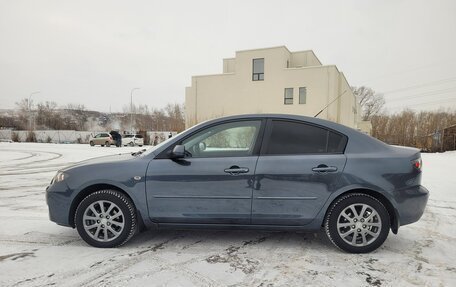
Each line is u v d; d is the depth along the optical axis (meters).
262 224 3.56
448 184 8.58
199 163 3.59
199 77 30.56
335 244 3.54
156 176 3.61
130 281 2.85
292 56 29.91
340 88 28.64
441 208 5.78
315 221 3.50
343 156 3.53
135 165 3.68
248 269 3.12
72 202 3.71
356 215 3.49
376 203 3.45
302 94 27.30
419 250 3.65
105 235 3.67
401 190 3.43
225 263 3.26
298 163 3.50
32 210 5.52
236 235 4.15
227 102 29.75
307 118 3.75
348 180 3.44
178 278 2.92
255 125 3.75
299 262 3.29
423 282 2.86
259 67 28.72
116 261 3.29
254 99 28.81
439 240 4.00
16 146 33.00
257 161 3.55
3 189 7.72
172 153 3.59
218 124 3.79
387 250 3.63
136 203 3.62
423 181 9.16
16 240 3.95
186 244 3.81
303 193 3.47
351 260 3.34
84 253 3.52
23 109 74.50
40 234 4.18
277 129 3.70
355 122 46.31
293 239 4.00
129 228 3.64
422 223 4.78
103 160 3.94
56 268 3.12
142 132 45.97
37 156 18.91
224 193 3.54
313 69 26.80
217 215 3.56
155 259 3.35
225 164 3.56
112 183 3.64
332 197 3.46
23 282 2.82
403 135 47.88
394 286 2.79
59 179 3.79
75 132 53.19
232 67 32.28
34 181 9.05
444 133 32.38
